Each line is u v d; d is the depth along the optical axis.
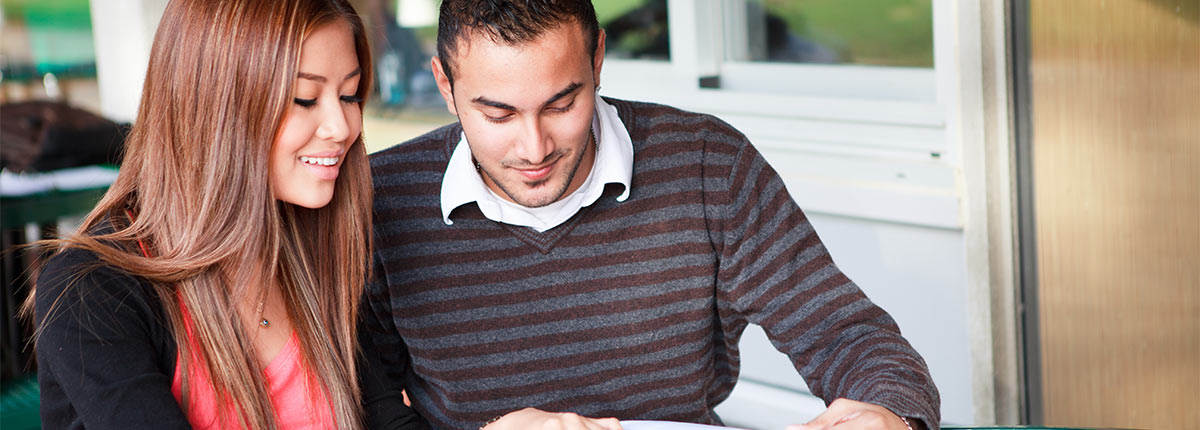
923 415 1.21
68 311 1.04
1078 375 2.48
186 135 1.09
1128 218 2.44
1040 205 2.35
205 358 1.13
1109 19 2.29
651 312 1.42
